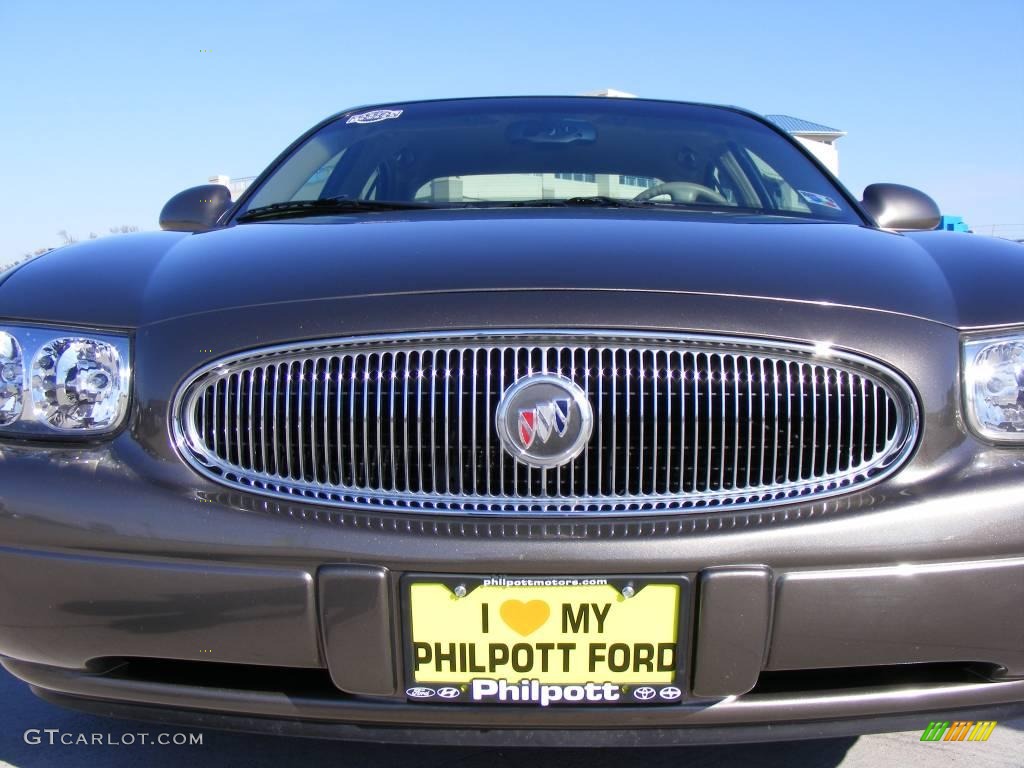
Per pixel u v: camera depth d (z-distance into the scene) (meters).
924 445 1.67
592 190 2.71
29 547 1.69
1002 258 1.96
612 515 1.63
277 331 1.70
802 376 1.67
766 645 1.62
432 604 1.62
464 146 2.95
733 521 1.62
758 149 3.02
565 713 1.66
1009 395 1.70
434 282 1.74
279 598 1.63
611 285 1.71
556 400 1.63
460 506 1.64
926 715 1.73
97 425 1.73
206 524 1.64
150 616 1.66
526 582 1.60
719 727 1.70
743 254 1.87
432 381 1.66
